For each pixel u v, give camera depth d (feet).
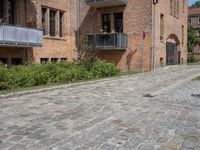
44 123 24.16
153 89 45.65
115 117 26.48
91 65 65.67
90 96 38.63
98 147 18.53
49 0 88.33
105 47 93.20
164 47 99.60
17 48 76.59
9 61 74.13
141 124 24.04
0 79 43.57
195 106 31.86
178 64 116.57
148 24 90.22
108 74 67.62
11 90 41.32
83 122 24.58
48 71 53.31
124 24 94.58
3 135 20.86
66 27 96.73
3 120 25.09
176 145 19.01
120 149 18.22
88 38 95.45
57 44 92.22
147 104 32.99
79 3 102.53
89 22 101.40
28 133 21.35
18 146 18.63
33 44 74.43
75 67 62.75
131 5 93.09
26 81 47.01
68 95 39.42
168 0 102.27
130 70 91.97
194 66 104.73
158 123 24.40
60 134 21.16
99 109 30.01
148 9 90.12
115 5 96.02
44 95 39.37
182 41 123.03
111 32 96.22
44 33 87.20
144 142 19.56
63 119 25.57
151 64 90.02
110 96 38.70
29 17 81.51
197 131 22.16
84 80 57.21
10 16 77.36
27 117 26.22
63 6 95.09
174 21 110.42
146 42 90.74
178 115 27.40
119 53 95.61
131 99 36.32
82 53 96.07
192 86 48.75
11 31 67.26
